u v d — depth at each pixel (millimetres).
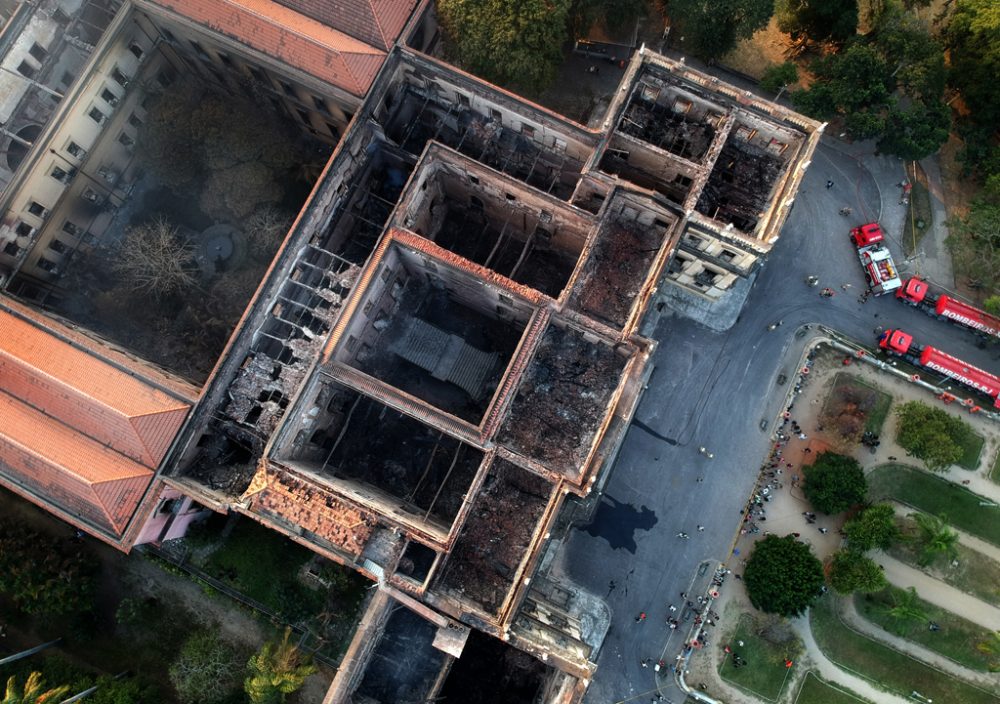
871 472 46938
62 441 36500
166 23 42750
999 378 47375
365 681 36844
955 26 48438
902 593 45125
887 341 47250
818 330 48438
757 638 44719
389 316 44188
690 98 40031
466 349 44469
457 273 38281
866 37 49781
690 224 37219
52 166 43125
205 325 46281
